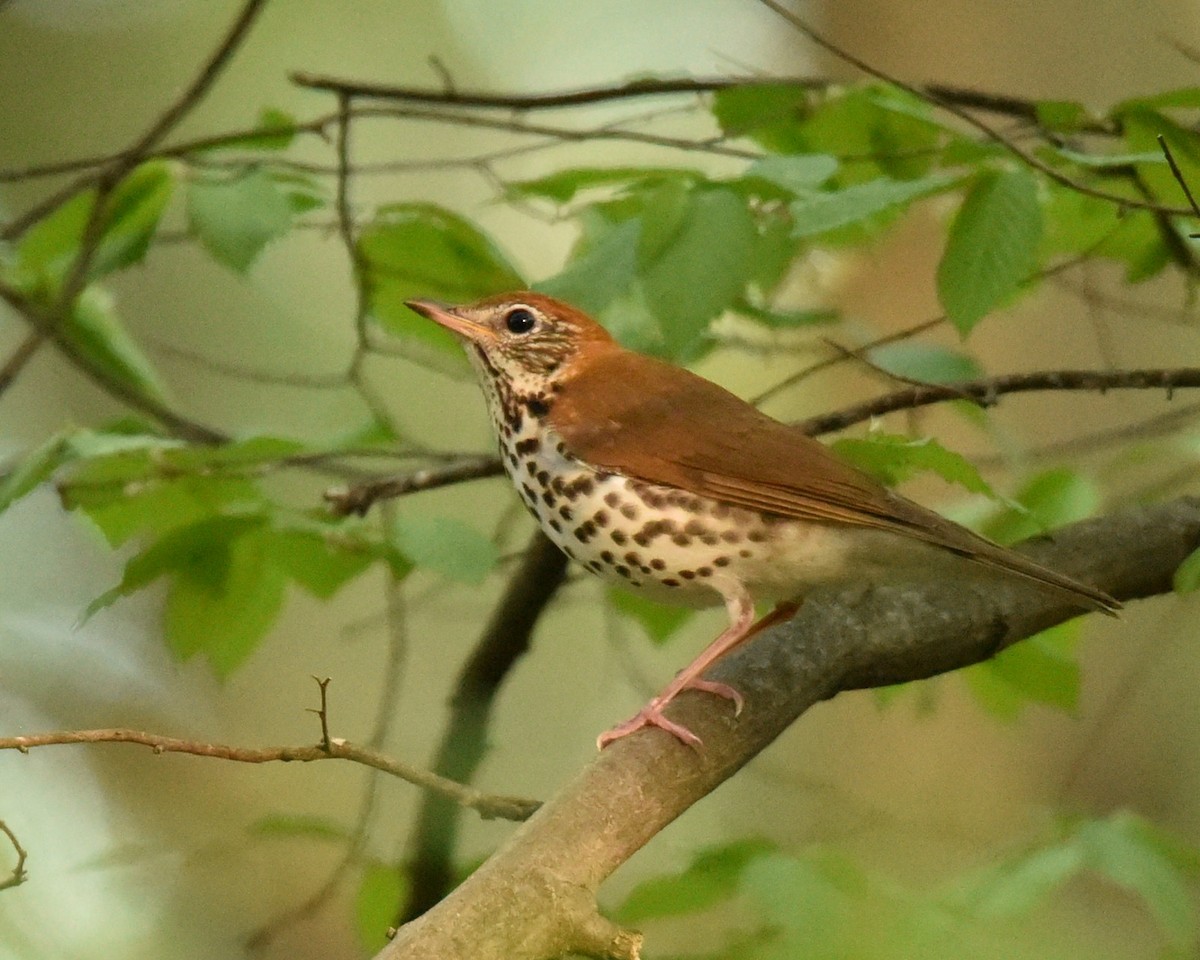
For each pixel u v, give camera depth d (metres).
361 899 9.19
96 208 9.22
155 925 13.05
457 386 17.05
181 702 16.12
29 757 14.85
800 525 8.50
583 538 8.79
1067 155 8.20
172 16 19.11
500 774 15.83
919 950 7.55
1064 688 9.92
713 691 8.20
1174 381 8.96
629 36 19.16
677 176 8.67
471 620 16.64
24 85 18.58
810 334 12.60
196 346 17.31
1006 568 8.15
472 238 9.91
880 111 9.52
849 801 11.07
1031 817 10.42
